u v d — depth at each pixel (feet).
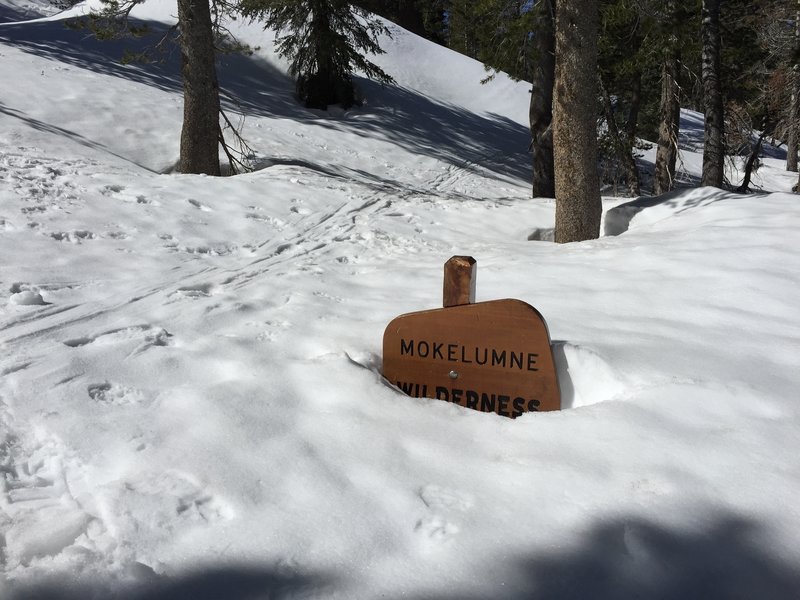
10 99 41.42
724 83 70.38
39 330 14.06
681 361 12.14
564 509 7.66
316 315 15.85
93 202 25.40
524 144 77.66
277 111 64.59
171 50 69.36
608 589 6.39
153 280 18.57
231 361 12.50
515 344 10.98
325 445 9.29
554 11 42.42
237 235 25.05
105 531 7.43
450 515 7.63
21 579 6.60
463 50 121.29
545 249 24.89
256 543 7.20
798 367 12.00
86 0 92.89
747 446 9.04
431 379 11.50
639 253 22.03
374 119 68.64
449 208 35.60
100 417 10.11
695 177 82.94
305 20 69.87
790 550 6.90
